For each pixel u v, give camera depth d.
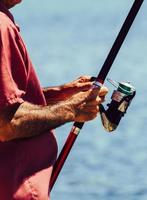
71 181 19.34
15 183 4.20
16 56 4.18
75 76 42.25
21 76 4.21
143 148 24.17
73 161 21.98
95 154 23.17
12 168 4.21
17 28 4.27
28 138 4.27
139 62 48.41
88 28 78.75
